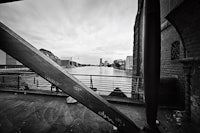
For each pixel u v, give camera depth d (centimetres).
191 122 281
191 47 271
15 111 348
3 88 632
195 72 271
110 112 157
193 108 278
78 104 413
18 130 247
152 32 145
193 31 250
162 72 469
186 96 301
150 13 145
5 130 246
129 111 362
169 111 354
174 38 380
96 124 278
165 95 386
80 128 260
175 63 380
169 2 357
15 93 552
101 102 154
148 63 149
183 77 343
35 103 421
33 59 133
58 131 246
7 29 134
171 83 382
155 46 145
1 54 3203
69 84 143
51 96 510
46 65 137
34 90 581
